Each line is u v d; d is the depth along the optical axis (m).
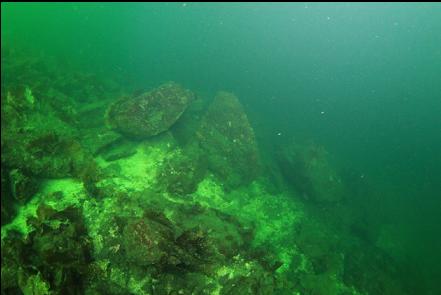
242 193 2.56
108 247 1.59
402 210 3.56
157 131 2.49
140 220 1.54
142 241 1.48
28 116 2.23
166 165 2.31
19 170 1.96
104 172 2.16
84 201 1.85
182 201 2.17
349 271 2.21
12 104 2.23
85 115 2.77
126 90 4.17
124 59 8.10
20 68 3.71
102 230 1.66
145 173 2.28
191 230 1.71
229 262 1.64
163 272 1.51
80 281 1.47
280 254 2.16
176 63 8.98
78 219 1.69
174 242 1.57
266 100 6.69
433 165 4.10
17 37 7.25
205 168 2.51
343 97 8.99
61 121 2.35
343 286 2.06
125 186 2.10
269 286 1.57
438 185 3.86
